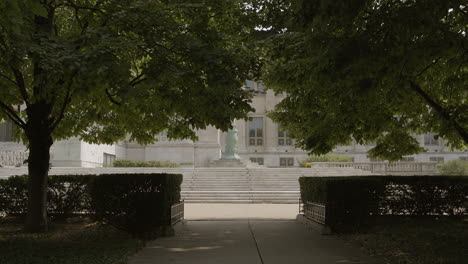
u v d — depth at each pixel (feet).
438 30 26.48
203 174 99.19
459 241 33.63
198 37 35.96
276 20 39.01
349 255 29.76
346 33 27.89
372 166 124.88
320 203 42.60
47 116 38.63
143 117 47.70
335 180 40.60
